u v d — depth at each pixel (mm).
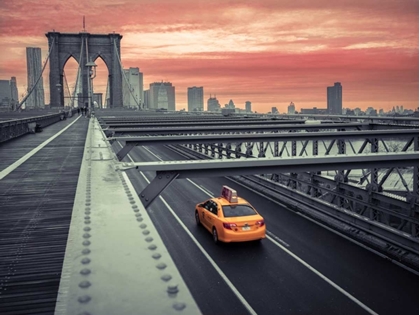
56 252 4672
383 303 11117
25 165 12945
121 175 8047
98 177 7660
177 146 55125
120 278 2500
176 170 11203
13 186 9156
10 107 130000
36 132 33000
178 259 14805
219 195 26297
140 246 3184
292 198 23297
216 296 11656
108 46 194000
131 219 4184
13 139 25453
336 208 19109
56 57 187625
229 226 15852
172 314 2008
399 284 12359
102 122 44125
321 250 15523
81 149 18594
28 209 6891
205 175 11500
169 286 2361
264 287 12258
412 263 13844
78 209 4688
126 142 19109
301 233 17750
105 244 3246
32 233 5461
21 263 4297
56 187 9070
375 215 17172
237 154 33188
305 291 11938
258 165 11742
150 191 11156
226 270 13656
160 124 34812
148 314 2021
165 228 18922
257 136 20766
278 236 17375
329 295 11680
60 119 65188
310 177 22188
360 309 10797
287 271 13492
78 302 2178
